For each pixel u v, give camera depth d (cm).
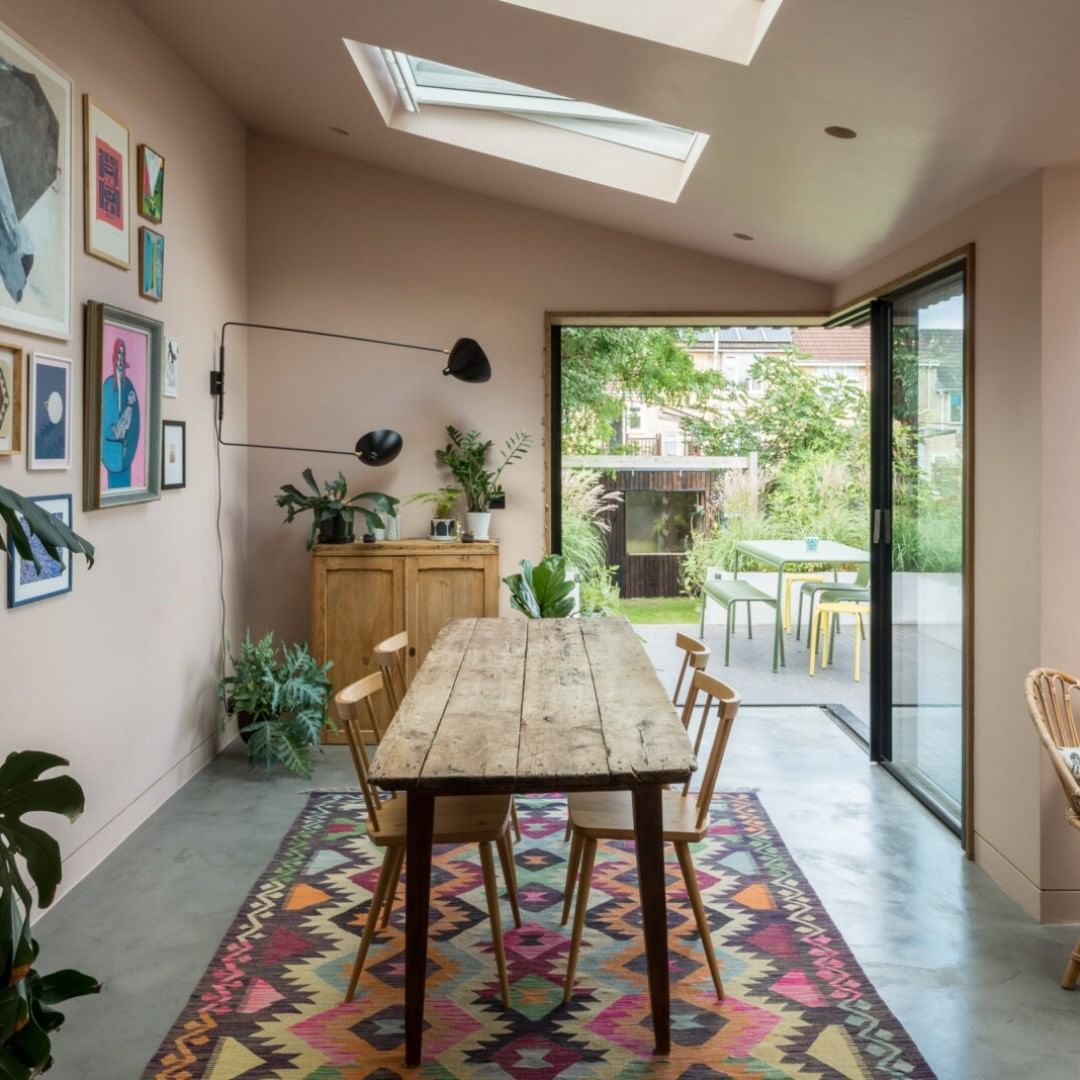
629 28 306
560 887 348
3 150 292
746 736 547
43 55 319
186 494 464
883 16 253
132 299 396
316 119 498
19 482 308
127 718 395
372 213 557
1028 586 327
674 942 306
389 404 560
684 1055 246
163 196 429
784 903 334
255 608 561
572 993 276
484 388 561
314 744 531
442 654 358
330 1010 268
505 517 565
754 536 898
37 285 314
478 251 557
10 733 303
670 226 517
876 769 488
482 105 465
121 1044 252
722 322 572
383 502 541
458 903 335
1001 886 348
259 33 400
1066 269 315
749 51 301
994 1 233
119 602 386
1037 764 321
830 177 382
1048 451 317
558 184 497
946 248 391
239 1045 251
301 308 557
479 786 226
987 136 304
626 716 273
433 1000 272
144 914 326
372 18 351
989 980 284
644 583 891
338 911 329
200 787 458
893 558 493
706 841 389
